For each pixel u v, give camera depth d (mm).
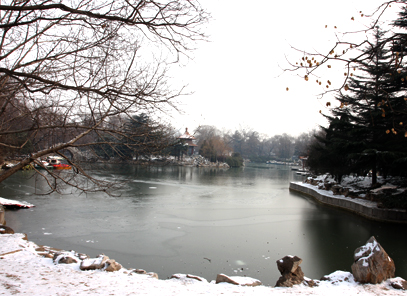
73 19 5520
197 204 22359
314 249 12328
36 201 20266
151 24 5445
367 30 4184
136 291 5176
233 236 13984
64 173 8633
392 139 19312
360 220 18141
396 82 16203
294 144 147250
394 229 16047
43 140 8180
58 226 14500
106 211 18328
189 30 5895
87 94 6098
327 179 30875
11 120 7246
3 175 6344
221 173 58031
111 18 5059
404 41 4270
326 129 26266
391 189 19594
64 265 6535
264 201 25109
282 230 15391
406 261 10984
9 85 6941
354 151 20953
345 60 4172
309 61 4191
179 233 14180
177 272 9484
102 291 5078
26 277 5594
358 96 21094
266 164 119312
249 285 6016
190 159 78375
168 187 31641
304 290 5816
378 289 5945
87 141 9453
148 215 17828
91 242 12289
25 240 8562
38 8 4473
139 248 11758
